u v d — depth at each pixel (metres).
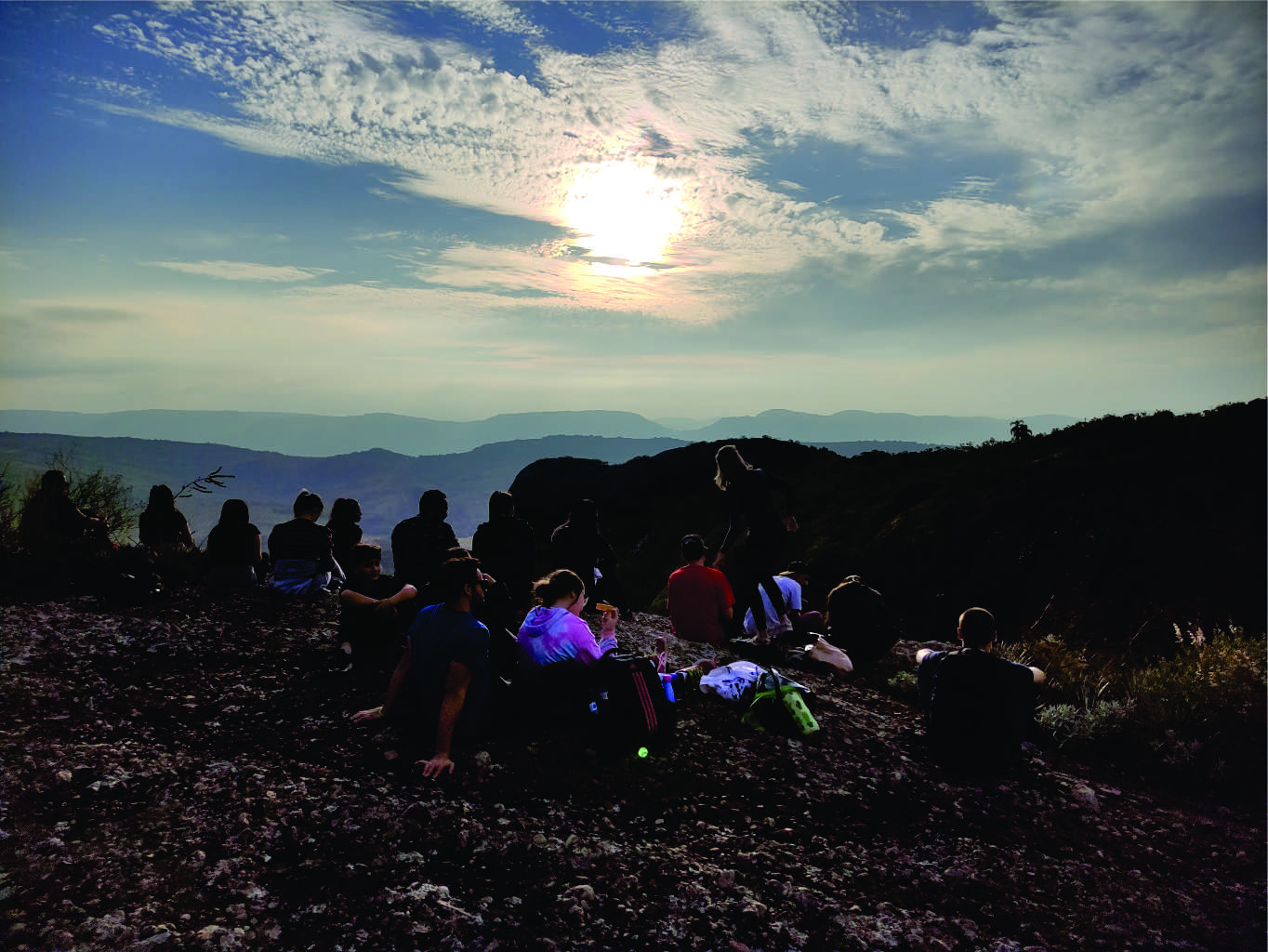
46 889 3.67
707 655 8.72
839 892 4.48
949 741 6.45
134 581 8.95
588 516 9.79
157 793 4.72
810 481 32.53
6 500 11.38
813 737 6.72
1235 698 7.63
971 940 4.12
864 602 9.80
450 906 3.87
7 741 5.20
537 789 5.23
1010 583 19.08
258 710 6.15
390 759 5.43
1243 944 4.32
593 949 3.68
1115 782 6.85
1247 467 18.16
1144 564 16.88
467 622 5.51
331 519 10.15
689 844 4.84
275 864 4.12
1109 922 4.46
